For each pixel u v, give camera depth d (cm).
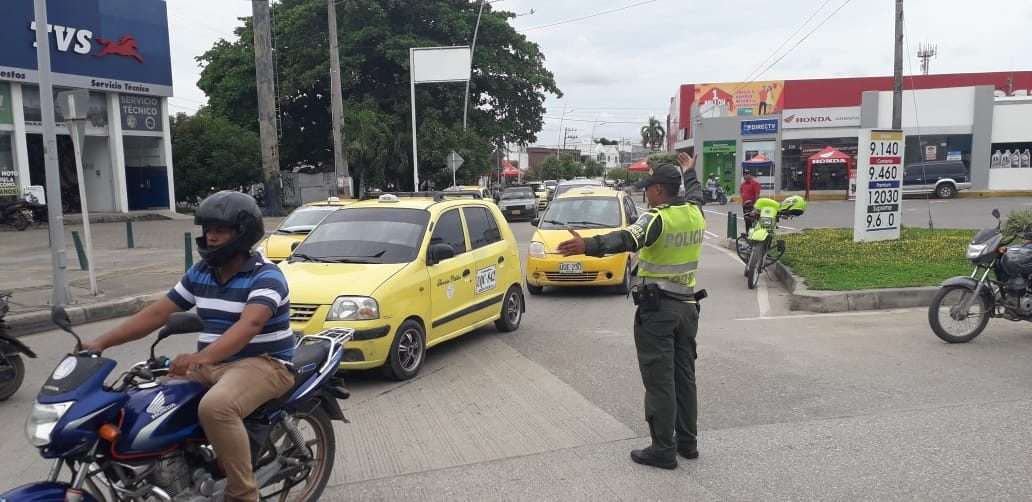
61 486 300
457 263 761
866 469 441
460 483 438
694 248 448
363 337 621
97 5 2694
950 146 3709
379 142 3080
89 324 998
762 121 4141
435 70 2802
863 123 3856
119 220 2784
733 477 436
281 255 1143
